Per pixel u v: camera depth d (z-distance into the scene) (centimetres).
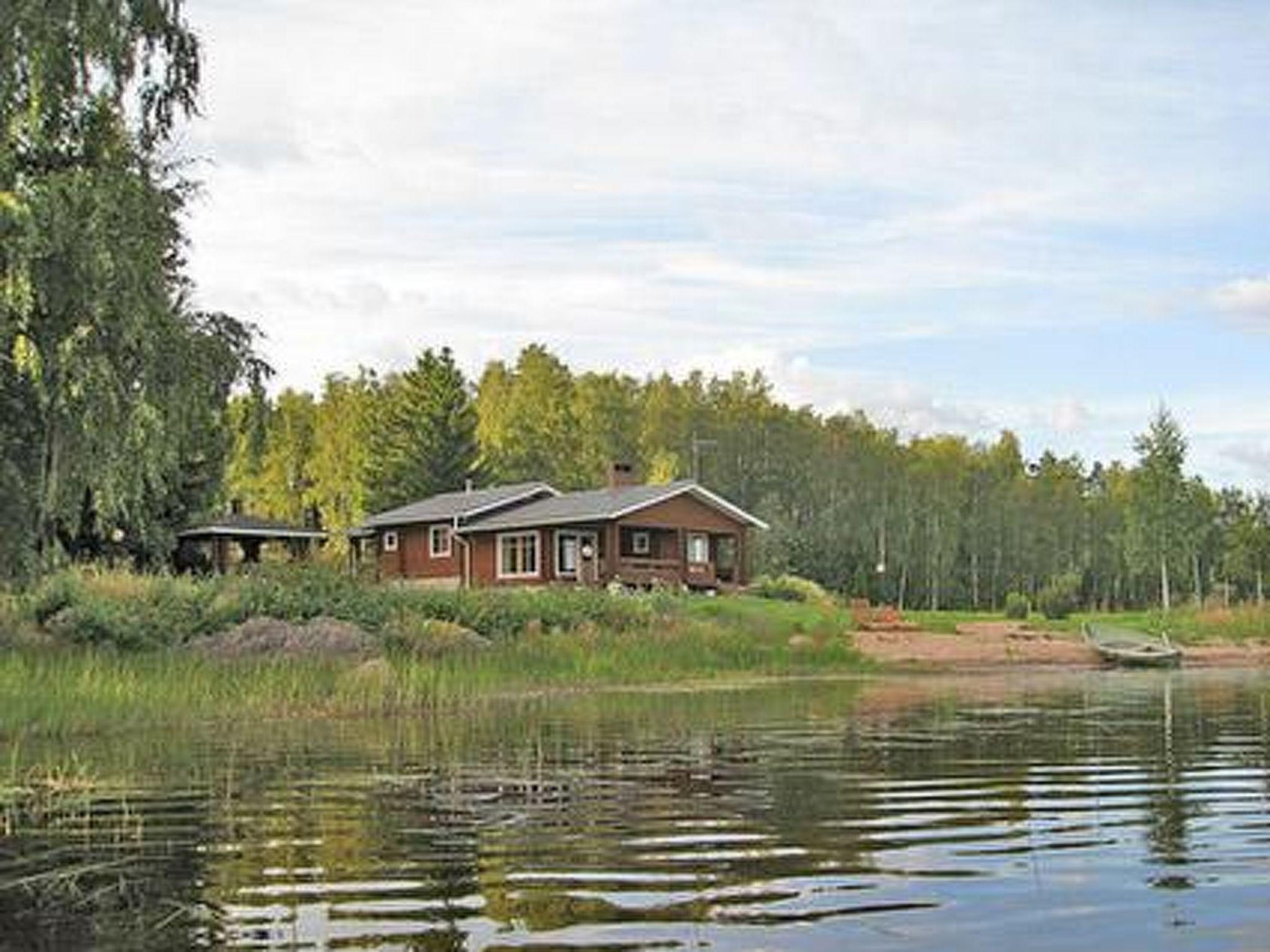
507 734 1914
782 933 717
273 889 848
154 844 1018
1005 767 1433
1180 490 7012
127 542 3850
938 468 12169
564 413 10512
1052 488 12494
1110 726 1958
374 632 3403
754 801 1191
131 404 1906
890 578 10538
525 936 719
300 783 1370
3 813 1184
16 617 2955
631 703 2550
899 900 790
